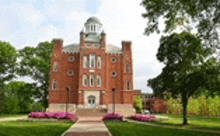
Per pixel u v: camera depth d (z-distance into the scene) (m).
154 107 75.00
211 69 14.97
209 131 17.84
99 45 49.81
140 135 14.73
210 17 12.66
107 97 47.94
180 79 22.11
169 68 23.38
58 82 47.66
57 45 49.38
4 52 44.00
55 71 48.09
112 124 23.59
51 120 26.11
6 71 46.56
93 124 23.45
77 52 49.50
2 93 53.75
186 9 12.86
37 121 25.69
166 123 24.95
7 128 17.69
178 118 36.41
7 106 59.09
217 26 12.84
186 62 14.27
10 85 60.97
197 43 13.02
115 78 49.06
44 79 51.62
